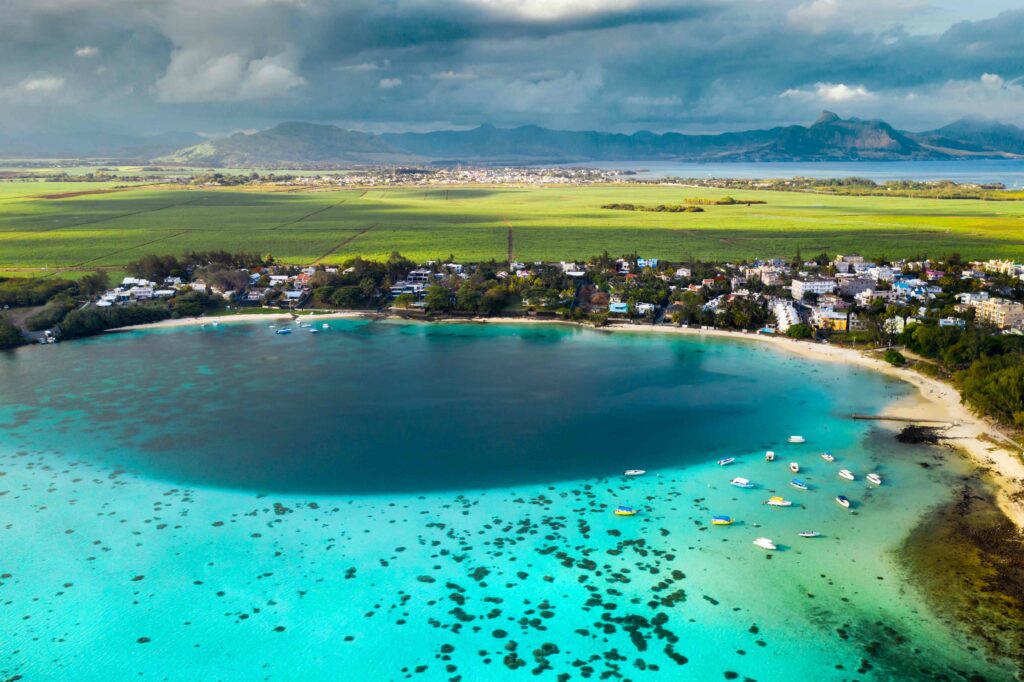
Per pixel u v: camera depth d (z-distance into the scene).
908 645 92.50
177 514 127.81
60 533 121.31
